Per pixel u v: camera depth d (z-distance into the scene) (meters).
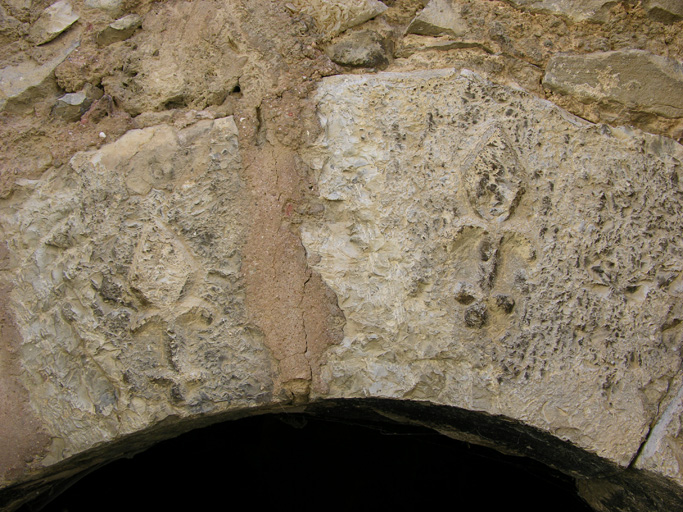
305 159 0.79
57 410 0.76
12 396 0.77
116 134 0.81
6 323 0.79
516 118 0.79
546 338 0.75
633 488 0.79
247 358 0.76
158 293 0.76
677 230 0.78
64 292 0.78
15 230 0.80
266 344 0.76
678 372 0.75
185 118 0.81
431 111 0.78
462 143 0.78
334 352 0.76
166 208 0.78
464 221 0.76
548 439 0.76
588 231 0.76
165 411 0.75
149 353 0.76
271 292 0.76
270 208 0.78
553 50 0.81
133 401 0.75
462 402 0.75
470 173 0.77
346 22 0.81
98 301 0.77
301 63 0.80
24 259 0.79
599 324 0.75
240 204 0.78
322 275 0.77
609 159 0.78
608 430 0.73
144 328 0.76
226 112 0.81
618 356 0.75
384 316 0.75
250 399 0.75
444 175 0.77
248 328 0.76
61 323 0.77
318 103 0.80
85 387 0.76
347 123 0.79
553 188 0.77
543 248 0.76
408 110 0.79
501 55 0.81
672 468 0.72
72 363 0.77
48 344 0.77
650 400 0.74
